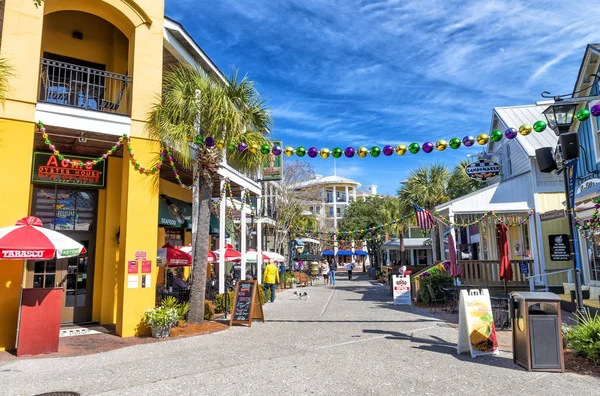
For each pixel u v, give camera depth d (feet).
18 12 29.25
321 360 22.72
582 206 35.50
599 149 40.19
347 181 229.45
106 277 37.35
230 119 32.60
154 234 32.55
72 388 18.52
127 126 32.63
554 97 27.71
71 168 35.99
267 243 90.99
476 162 56.03
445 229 56.44
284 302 53.57
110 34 41.14
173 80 33.94
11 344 26.94
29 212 34.83
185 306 35.29
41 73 34.24
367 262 214.07
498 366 21.53
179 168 41.98
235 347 26.37
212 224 53.93
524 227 55.52
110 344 28.02
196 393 17.54
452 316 39.34
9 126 28.09
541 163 27.27
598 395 17.03
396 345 26.48
